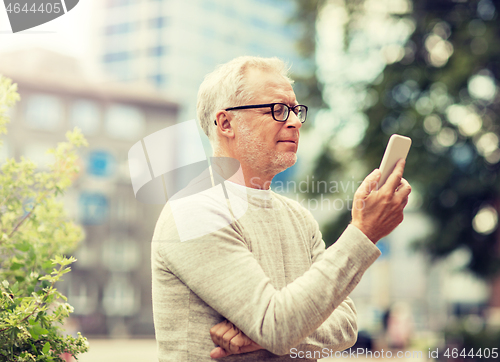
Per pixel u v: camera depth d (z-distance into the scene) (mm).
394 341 12539
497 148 8148
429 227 8422
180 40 50406
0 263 1628
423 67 8422
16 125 30109
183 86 49844
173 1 50531
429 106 8227
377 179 1232
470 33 8109
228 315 1178
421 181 7965
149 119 33219
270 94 1373
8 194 1715
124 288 30875
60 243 1819
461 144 8250
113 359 15266
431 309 25094
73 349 1412
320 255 1491
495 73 8164
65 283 29688
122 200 31547
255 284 1182
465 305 21688
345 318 1406
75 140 1807
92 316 29938
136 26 50719
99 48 50188
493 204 8211
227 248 1209
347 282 1159
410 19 8648
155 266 1302
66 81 31531
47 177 1771
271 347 1142
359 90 8836
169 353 1243
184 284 1245
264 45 54281
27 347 1371
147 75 50156
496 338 7539
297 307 1137
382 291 23359
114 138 32250
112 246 31000
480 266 8234
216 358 1211
